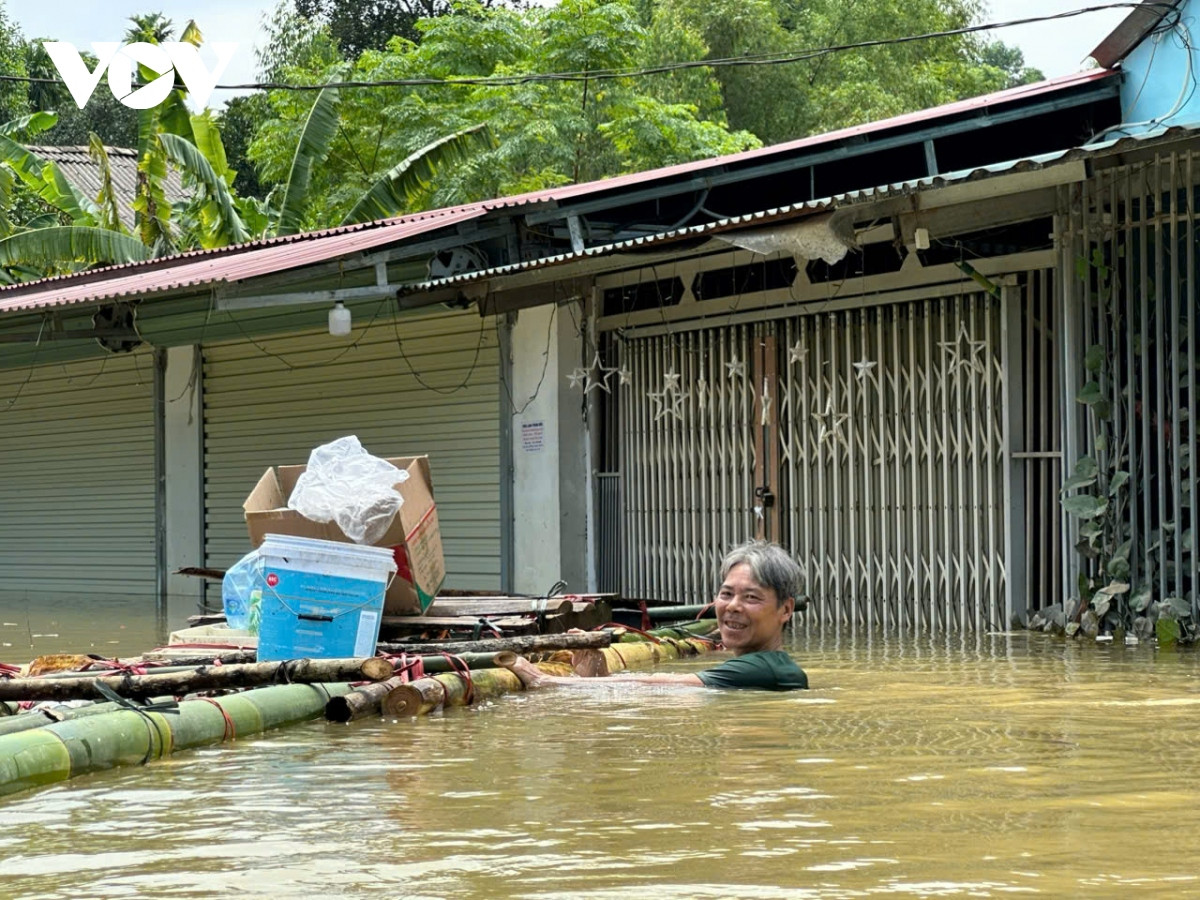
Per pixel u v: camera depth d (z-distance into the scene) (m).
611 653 8.21
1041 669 7.81
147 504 17.81
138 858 3.65
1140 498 9.45
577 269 12.39
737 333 12.60
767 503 12.25
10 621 13.37
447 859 3.55
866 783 4.46
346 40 37.84
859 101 32.00
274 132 29.03
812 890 3.21
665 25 31.45
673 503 13.10
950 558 10.99
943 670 7.80
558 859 3.53
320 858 3.60
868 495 11.57
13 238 20.67
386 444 15.23
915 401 11.26
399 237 12.76
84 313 17.00
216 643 8.10
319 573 6.97
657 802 4.21
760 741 5.32
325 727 5.96
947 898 3.14
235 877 3.43
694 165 13.83
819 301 11.90
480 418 14.36
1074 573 9.81
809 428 12.02
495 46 29.28
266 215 23.20
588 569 13.68
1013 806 4.09
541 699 6.72
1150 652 8.67
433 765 4.95
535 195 13.66
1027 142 13.93
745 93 32.47
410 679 6.50
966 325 10.96
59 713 5.43
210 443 17.08
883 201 9.66
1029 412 10.62
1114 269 9.40
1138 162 9.20
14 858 3.69
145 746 5.14
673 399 13.13
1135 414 9.45
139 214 22.64
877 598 11.53
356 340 15.48
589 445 13.69
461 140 20.52
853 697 6.59
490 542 14.30
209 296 15.21
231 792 4.53
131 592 17.97
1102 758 4.88
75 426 18.69
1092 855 3.51
